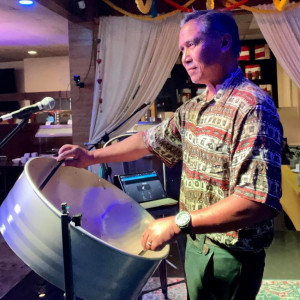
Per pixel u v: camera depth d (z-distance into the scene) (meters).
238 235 1.04
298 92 6.68
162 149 1.35
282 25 4.36
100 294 0.93
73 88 4.89
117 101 4.63
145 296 2.52
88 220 1.23
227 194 1.04
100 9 4.68
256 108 0.96
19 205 0.95
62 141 6.45
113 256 0.89
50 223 0.89
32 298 2.64
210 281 1.12
